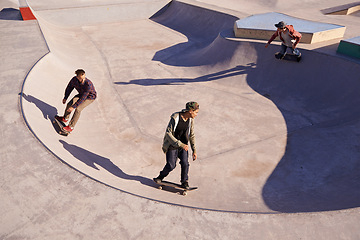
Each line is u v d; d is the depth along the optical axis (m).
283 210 3.54
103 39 13.30
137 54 11.28
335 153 5.40
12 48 8.12
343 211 2.99
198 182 4.74
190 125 3.43
